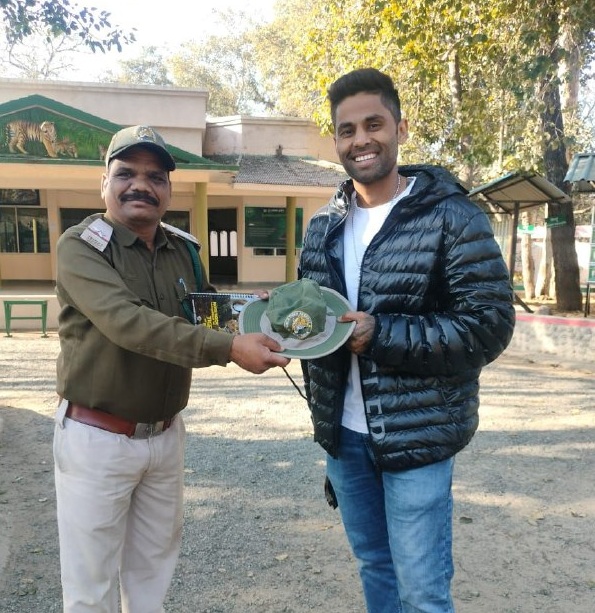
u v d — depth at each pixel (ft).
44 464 14.78
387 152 6.37
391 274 6.21
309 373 7.22
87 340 6.53
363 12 35.47
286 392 22.20
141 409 6.62
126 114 53.78
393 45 37.68
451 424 6.30
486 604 9.21
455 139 41.42
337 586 9.70
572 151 53.36
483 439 16.66
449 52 33.30
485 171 50.98
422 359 5.87
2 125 37.14
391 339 5.84
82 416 6.62
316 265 7.07
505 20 33.40
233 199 59.31
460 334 5.82
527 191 34.78
